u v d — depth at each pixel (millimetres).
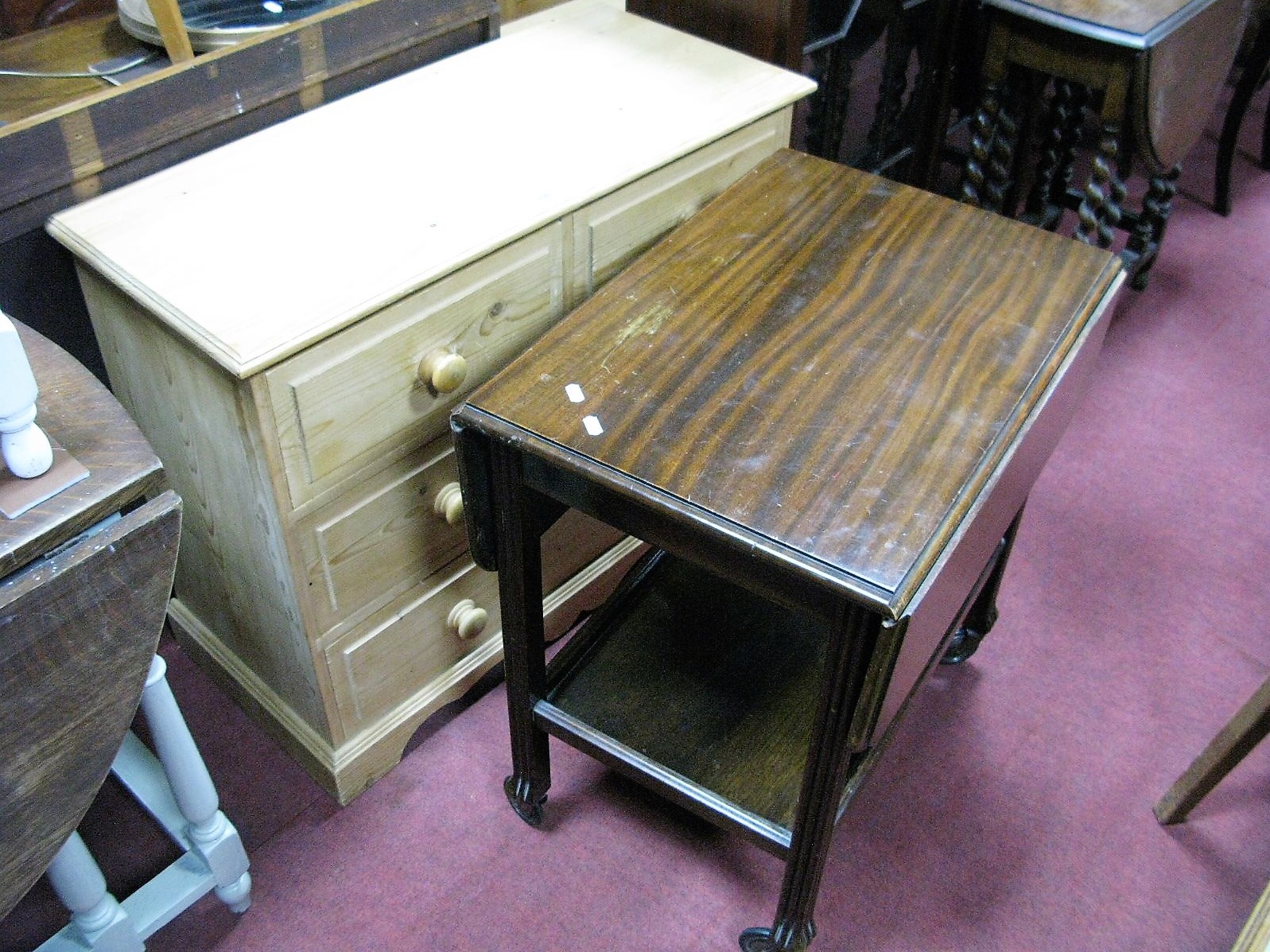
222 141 1364
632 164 1343
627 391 1117
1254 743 1356
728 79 1545
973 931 1390
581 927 1381
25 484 835
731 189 1437
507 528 1175
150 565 889
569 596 1687
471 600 1521
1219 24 1997
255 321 1073
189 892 1293
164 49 1361
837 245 1339
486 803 1518
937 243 1347
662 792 1321
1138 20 1838
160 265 1143
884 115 2277
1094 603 1817
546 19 1699
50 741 875
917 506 1000
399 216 1229
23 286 1255
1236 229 2742
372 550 1317
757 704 1439
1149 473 2061
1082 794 1547
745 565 1021
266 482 1149
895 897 1420
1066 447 2109
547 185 1294
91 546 842
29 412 807
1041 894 1431
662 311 1222
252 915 1384
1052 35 1899
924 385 1130
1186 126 2066
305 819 1489
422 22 1515
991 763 1580
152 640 921
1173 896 1432
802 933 1300
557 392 1113
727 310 1226
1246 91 2568
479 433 1111
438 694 1559
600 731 1365
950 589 1073
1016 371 1154
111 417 903
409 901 1403
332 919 1384
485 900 1407
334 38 1420
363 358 1154
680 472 1029
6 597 797
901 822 1503
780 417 1088
